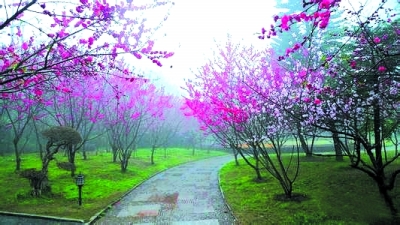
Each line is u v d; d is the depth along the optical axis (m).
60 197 12.33
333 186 11.31
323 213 8.73
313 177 13.03
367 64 8.33
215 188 14.13
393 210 8.02
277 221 8.52
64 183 14.80
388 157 16.52
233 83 12.19
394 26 8.66
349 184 11.24
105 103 19.64
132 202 11.77
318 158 18.09
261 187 12.77
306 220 8.34
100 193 13.07
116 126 20.41
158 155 29.89
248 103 10.76
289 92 10.01
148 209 10.69
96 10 5.02
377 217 8.09
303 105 9.05
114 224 9.09
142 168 20.80
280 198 10.71
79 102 17.97
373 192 10.07
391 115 8.48
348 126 8.12
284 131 11.25
